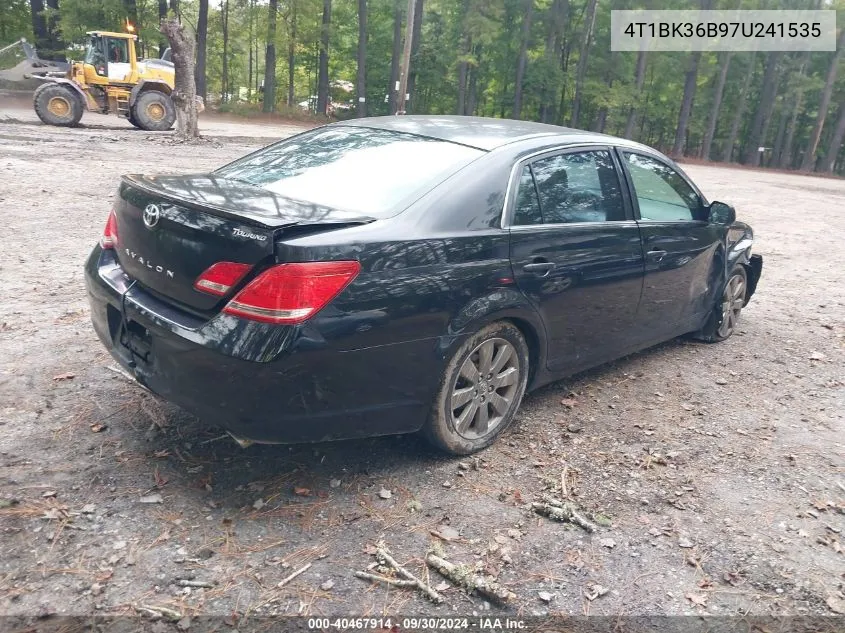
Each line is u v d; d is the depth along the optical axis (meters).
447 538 2.81
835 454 3.85
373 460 3.35
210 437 3.40
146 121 19.78
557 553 2.79
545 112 51.53
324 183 3.30
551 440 3.75
